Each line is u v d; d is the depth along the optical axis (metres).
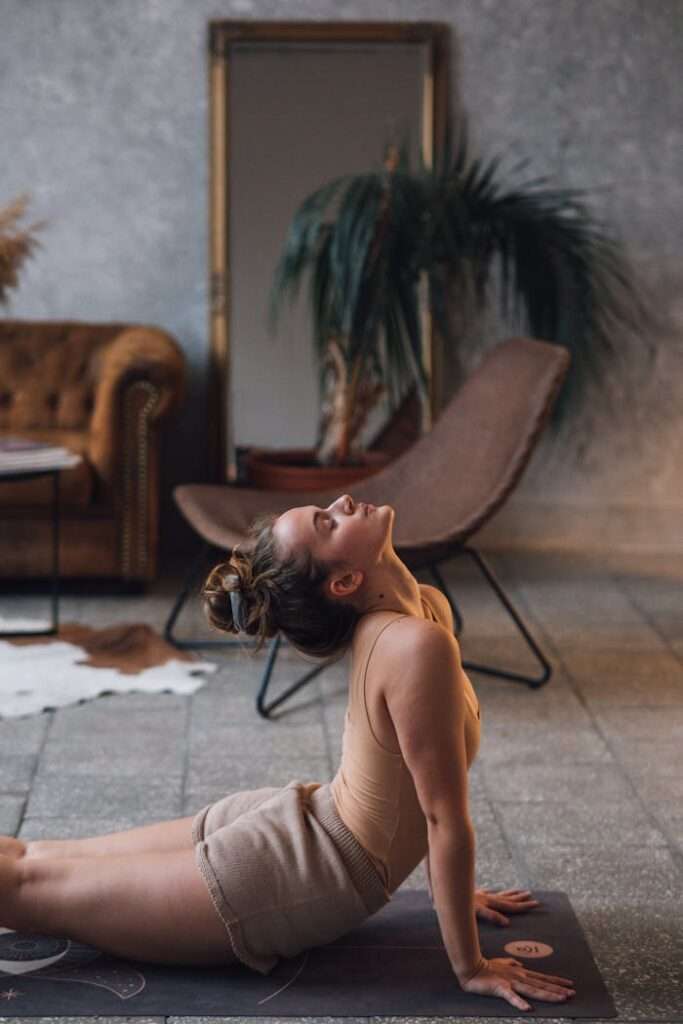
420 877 3.04
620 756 3.79
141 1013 2.45
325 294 5.55
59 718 4.05
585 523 6.21
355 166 5.92
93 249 6.02
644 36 5.93
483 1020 2.43
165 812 3.37
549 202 6.03
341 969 2.61
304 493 4.80
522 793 3.53
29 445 4.75
